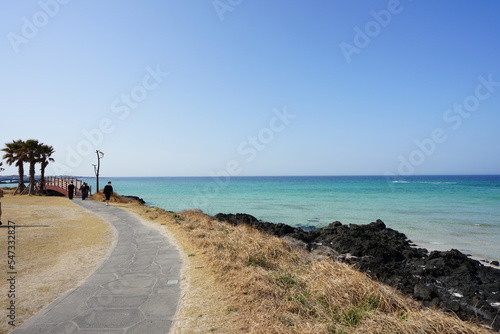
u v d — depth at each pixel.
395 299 5.54
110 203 25.56
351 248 13.51
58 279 6.85
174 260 8.27
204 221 15.48
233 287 5.99
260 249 9.17
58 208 21.36
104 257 8.78
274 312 4.79
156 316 4.87
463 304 7.88
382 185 88.00
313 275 6.56
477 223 21.22
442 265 10.91
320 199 42.16
